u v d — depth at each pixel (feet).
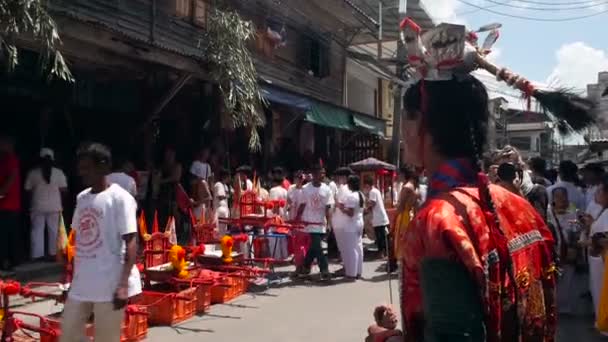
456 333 4.30
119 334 13.96
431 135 5.21
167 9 36.91
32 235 28.60
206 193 33.88
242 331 21.29
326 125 49.47
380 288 29.53
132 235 13.88
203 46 35.68
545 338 5.23
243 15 45.24
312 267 35.32
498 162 18.22
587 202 26.53
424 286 4.53
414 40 5.32
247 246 31.01
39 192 28.58
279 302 26.11
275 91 41.24
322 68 60.13
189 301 22.93
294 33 55.26
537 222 5.38
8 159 26.63
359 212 32.19
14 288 15.94
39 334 18.28
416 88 5.35
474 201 4.78
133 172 33.65
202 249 24.75
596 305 21.83
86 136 34.94
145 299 22.13
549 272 5.34
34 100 31.35
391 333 5.67
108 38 26.73
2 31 19.04
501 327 4.67
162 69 34.53
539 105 5.11
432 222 4.58
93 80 34.53
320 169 31.60
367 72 77.46
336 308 25.04
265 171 50.16
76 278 13.85
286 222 31.45
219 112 41.93
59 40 23.06
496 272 4.59
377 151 70.28
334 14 59.00
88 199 13.93
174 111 41.29
